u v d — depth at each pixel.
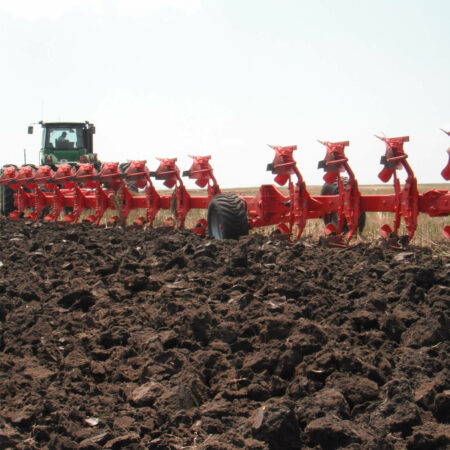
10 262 7.43
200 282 6.00
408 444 2.93
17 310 5.21
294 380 3.57
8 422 3.20
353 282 5.80
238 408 3.37
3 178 15.39
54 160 19.08
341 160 8.44
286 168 9.06
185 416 3.21
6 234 10.42
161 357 3.93
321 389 3.50
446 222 9.84
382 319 4.52
